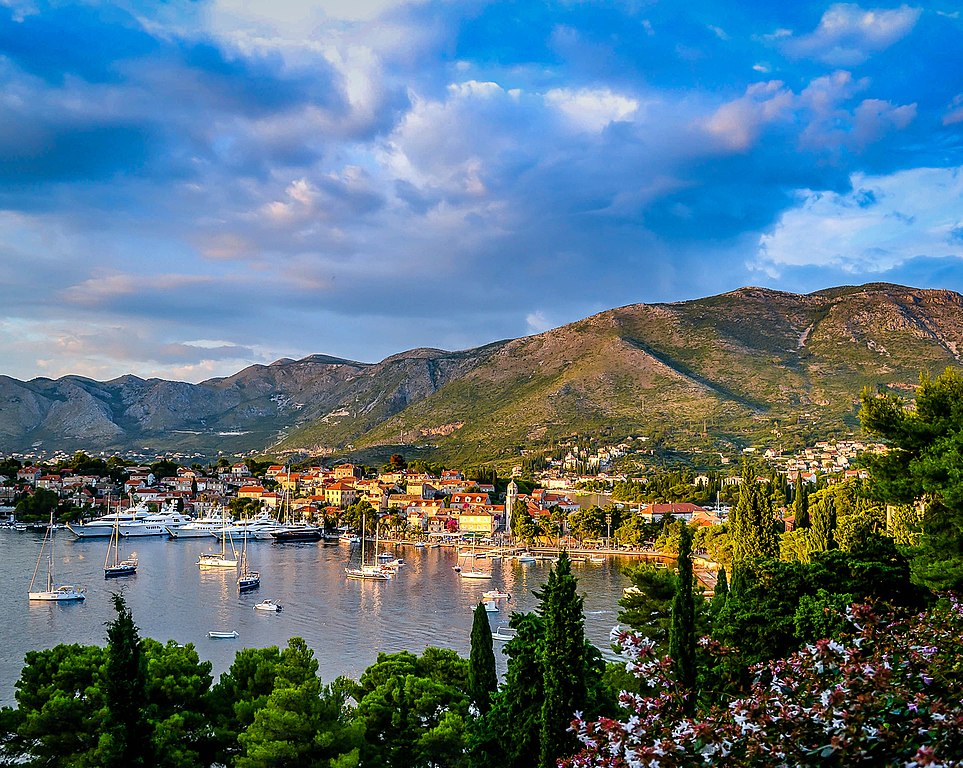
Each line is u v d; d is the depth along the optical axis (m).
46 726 48.41
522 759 44.28
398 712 55.41
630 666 29.53
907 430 54.00
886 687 20.89
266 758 47.00
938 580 49.50
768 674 31.38
